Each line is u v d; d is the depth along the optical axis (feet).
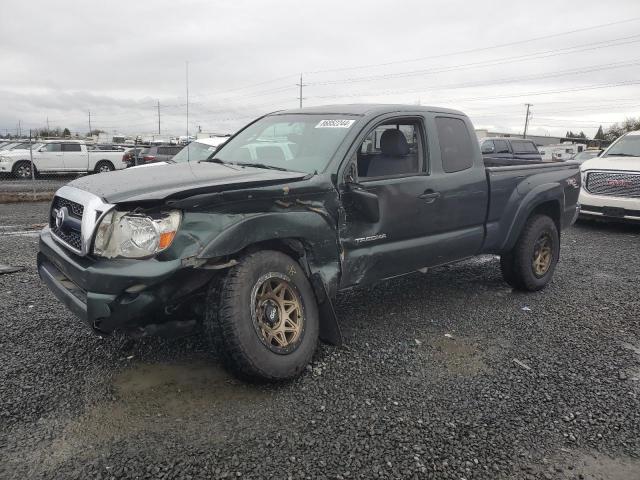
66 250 11.46
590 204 34.35
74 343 13.38
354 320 15.88
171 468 8.64
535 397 11.46
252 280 11.01
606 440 9.96
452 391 11.61
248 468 8.72
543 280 19.38
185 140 123.24
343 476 8.63
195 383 11.49
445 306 17.42
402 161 14.85
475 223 16.61
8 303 16.29
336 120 14.33
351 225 13.09
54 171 78.13
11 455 8.83
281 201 11.66
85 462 8.73
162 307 10.34
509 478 8.79
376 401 11.05
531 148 76.13
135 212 10.23
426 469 8.89
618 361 13.46
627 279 21.67
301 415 10.39
